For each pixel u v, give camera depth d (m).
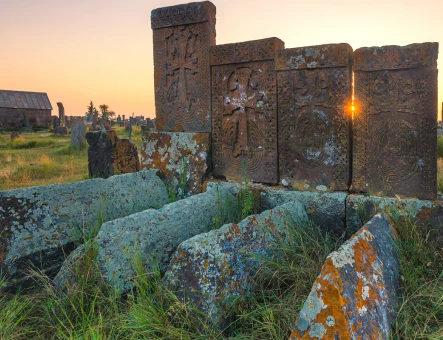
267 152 4.33
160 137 4.99
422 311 2.53
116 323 2.46
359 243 2.50
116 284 2.76
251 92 4.38
